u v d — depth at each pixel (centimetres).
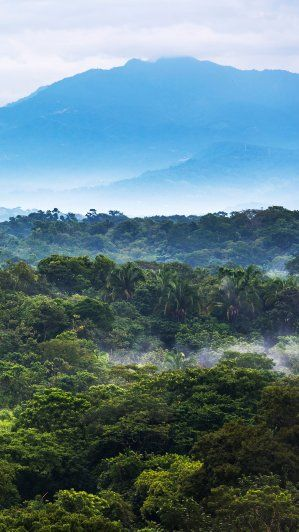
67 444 5441
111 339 9812
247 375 6141
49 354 8406
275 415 4941
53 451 5144
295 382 5962
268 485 4078
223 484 4294
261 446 4431
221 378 6106
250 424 5166
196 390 6075
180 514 4081
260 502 3691
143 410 5619
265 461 4366
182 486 4419
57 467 5141
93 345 9144
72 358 8344
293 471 4347
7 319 9631
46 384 7462
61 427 5684
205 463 4472
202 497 4391
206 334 10381
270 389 5109
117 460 5075
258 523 3662
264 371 6725
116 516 4356
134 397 5778
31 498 5059
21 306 9956
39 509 4441
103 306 10319
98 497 4391
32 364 8119
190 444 5350
